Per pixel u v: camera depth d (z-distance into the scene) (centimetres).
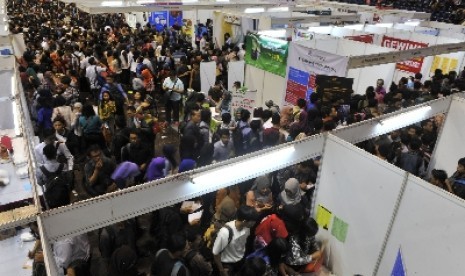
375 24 1402
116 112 762
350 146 387
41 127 733
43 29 1496
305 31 1149
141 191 298
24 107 669
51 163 523
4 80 803
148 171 538
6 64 852
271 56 898
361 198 388
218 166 335
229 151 586
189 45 1449
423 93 830
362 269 402
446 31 1314
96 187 516
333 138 404
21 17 1970
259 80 959
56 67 1055
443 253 324
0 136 662
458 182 505
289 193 464
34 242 417
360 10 1698
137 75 1016
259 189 484
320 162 425
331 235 432
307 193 505
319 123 601
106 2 1245
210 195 536
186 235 467
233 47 1254
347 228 410
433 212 327
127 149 580
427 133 656
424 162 616
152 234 496
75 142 665
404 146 614
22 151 591
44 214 264
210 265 406
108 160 527
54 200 450
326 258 443
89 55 1078
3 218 271
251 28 1318
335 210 420
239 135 620
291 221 431
